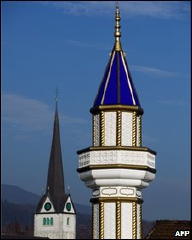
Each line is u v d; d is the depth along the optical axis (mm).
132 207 66250
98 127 67500
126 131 66875
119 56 69500
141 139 68000
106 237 66000
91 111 68125
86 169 66250
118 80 68062
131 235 66000
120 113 66750
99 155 65562
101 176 65500
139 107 67500
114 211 66062
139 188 67125
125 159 65188
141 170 65250
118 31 70125
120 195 65938
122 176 65250
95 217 67125
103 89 68188
